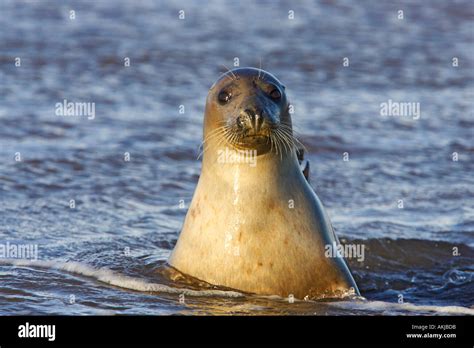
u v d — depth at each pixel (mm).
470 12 121938
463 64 95438
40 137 64375
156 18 111312
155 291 35344
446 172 60594
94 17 109938
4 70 83500
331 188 56406
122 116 71188
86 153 60906
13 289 35500
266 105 34156
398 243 45594
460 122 73875
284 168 35438
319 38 104562
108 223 47594
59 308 33344
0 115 69125
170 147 63688
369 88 84188
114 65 88062
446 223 50000
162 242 44344
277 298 34562
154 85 81750
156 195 53719
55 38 97312
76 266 38812
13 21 104688
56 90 77812
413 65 94188
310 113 74062
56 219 47656
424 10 122312
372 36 107000
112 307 33500
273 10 119500
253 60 92500
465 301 37719
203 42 99812
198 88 81500
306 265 35000
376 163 62188
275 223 34906
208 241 35562
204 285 35531
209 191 35750
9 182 53969
